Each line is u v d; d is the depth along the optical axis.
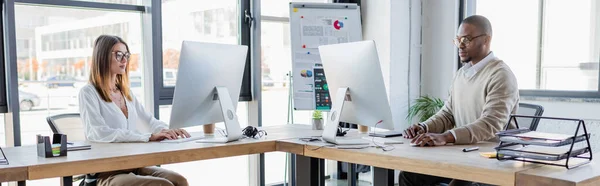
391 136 2.93
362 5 5.21
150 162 2.41
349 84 2.73
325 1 5.04
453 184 2.81
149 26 4.02
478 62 2.85
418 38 5.25
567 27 4.38
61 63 3.72
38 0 3.54
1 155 2.32
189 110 2.77
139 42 4.10
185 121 2.79
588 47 4.26
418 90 5.30
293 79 4.28
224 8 4.46
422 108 5.03
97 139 2.77
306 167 2.83
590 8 4.23
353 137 2.95
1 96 3.51
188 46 2.63
